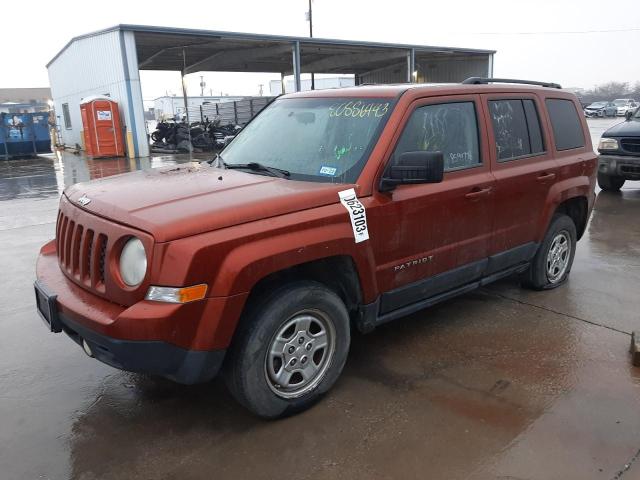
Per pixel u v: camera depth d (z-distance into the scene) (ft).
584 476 8.86
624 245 22.77
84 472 9.23
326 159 11.85
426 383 11.79
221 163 13.42
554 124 16.24
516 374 12.12
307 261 9.99
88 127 70.44
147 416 10.80
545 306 16.01
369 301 11.36
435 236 12.40
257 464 9.32
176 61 93.15
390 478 8.92
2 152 73.67
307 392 10.70
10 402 11.39
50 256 12.43
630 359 12.75
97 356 9.71
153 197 10.03
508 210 14.24
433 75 110.93
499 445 9.68
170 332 8.69
